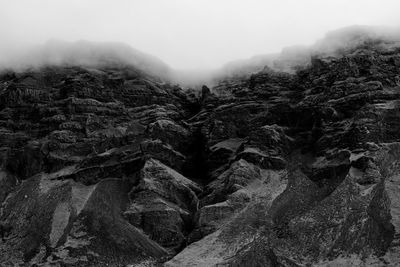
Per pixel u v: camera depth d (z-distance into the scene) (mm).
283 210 157625
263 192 167875
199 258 148125
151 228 164625
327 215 150875
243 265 141125
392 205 147125
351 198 153625
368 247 138750
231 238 152125
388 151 166875
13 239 163375
